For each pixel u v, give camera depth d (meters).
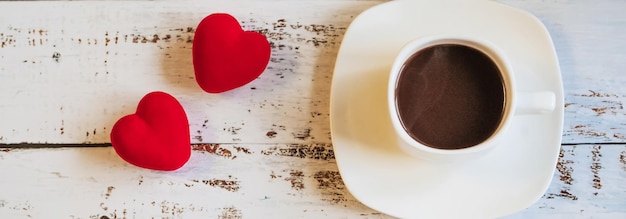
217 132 0.83
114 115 0.83
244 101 0.83
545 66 0.79
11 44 0.84
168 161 0.81
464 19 0.80
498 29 0.80
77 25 0.84
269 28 0.84
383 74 0.80
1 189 0.83
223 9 0.84
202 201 0.83
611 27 0.83
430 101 0.76
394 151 0.80
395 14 0.80
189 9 0.84
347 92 0.80
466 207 0.79
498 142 0.76
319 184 0.83
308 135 0.83
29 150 0.83
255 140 0.83
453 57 0.77
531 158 0.79
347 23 0.84
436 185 0.80
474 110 0.76
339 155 0.80
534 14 0.83
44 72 0.84
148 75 0.84
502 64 0.75
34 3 0.84
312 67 0.83
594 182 0.82
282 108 0.83
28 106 0.83
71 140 0.83
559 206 0.82
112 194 0.83
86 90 0.84
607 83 0.83
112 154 0.83
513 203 0.79
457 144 0.76
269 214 0.83
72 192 0.83
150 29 0.84
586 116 0.83
